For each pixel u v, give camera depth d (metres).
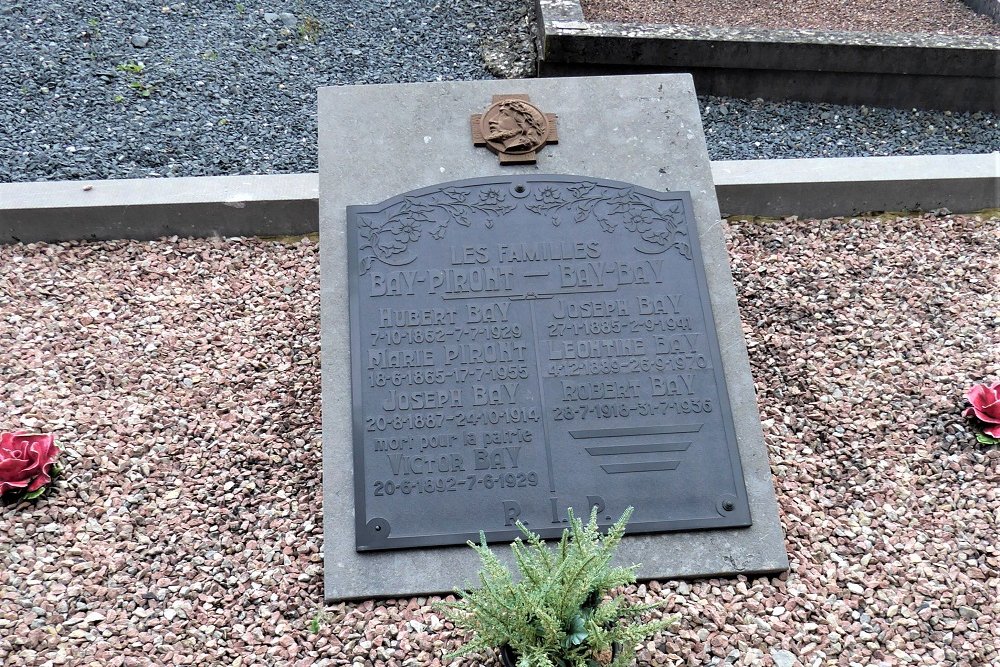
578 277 1.84
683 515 1.71
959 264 2.19
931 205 2.30
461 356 1.79
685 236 1.88
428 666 1.59
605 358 1.79
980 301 2.11
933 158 2.30
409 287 1.82
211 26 2.70
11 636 1.59
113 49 2.59
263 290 2.11
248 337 2.02
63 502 1.75
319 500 1.78
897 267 2.18
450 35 2.77
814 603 1.67
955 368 1.99
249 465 1.83
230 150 2.36
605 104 1.97
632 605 1.54
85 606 1.64
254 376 1.95
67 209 2.14
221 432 1.87
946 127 2.58
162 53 2.60
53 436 1.81
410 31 2.77
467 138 1.94
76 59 2.55
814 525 1.77
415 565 1.68
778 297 2.12
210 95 2.50
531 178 1.90
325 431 1.75
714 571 1.69
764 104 2.62
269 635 1.63
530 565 1.49
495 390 1.77
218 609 1.65
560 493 1.72
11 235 2.15
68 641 1.60
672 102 1.98
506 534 1.69
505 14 2.84
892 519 1.77
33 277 2.10
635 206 1.89
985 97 2.62
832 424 1.90
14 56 2.53
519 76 2.62
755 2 3.13
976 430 1.88
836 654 1.62
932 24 3.03
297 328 2.04
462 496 1.71
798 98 2.64
